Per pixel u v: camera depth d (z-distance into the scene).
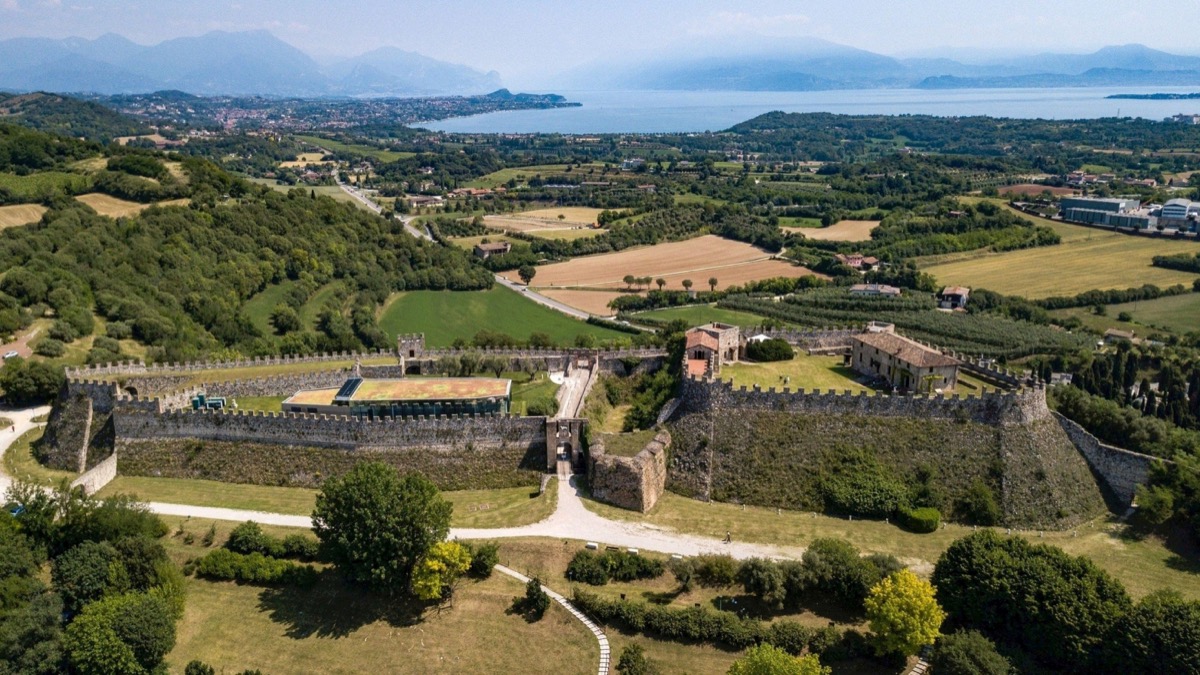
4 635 83.38
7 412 145.25
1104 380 157.25
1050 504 109.19
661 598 94.62
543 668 86.81
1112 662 80.69
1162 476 110.50
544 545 103.12
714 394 120.94
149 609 86.44
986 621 87.69
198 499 116.56
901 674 83.94
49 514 101.00
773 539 103.88
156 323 178.00
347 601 96.44
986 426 113.56
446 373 152.88
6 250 192.25
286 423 123.12
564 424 121.56
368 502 94.56
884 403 116.31
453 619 93.44
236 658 88.94
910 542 103.00
